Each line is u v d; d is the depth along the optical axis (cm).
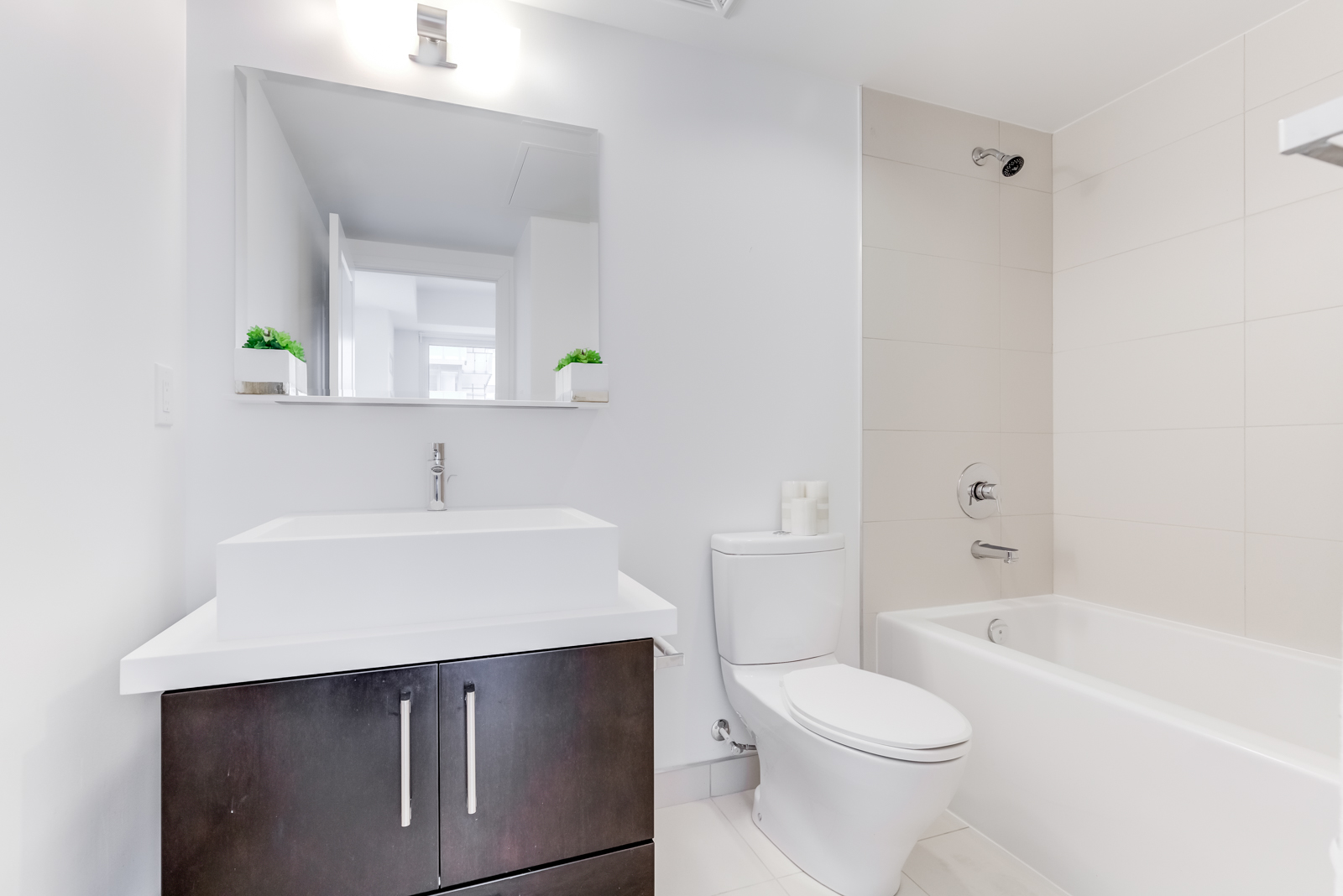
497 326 178
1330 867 112
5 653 83
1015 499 248
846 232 225
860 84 226
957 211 240
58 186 96
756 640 190
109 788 114
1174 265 214
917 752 135
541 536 124
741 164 209
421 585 116
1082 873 154
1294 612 182
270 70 159
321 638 106
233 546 106
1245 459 194
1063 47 205
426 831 110
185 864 98
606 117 193
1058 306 255
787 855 170
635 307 195
